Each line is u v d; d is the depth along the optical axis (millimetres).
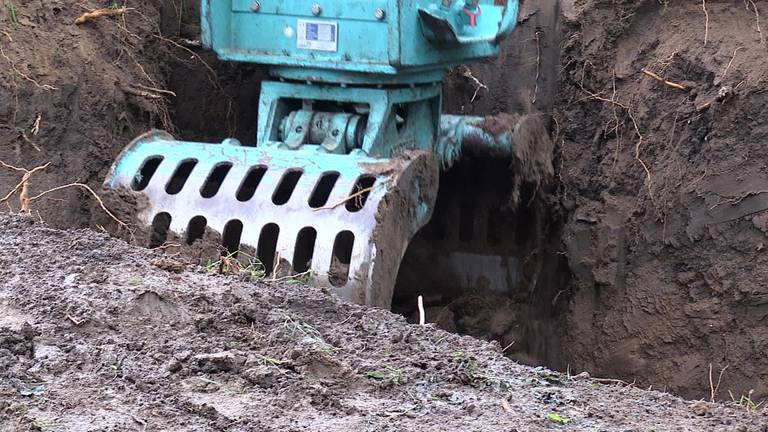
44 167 11078
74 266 6672
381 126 11438
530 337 13641
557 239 13445
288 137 11641
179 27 14094
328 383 5590
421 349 6262
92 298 6145
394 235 10531
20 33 11898
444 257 14359
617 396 5973
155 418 4980
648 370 11945
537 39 14219
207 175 10930
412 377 5820
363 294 10016
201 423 4980
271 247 10820
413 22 11258
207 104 14148
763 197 11461
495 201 13977
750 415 5730
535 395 5754
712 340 11602
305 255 10672
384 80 11391
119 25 12914
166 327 6047
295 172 11023
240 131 14312
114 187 11086
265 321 6301
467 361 6129
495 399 5629
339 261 10477
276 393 5387
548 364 13273
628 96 12883
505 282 14094
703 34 12430
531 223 13820
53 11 12305
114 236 10883
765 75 11672
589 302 12727
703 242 11773
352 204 10555
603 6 13367
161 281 6574
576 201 13109
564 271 13281
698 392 11500
